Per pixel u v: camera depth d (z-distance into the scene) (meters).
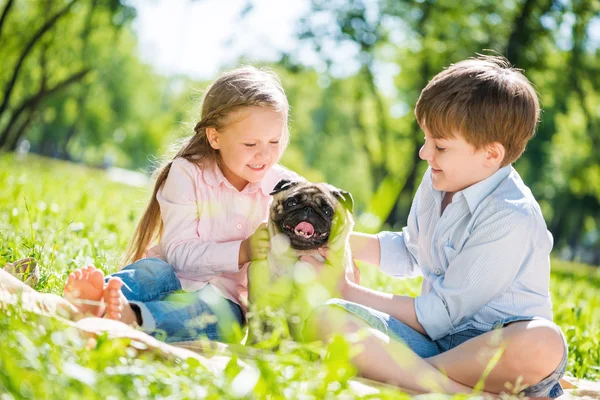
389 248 4.63
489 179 3.90
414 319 3.81
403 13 26.36
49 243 5.94
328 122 38.59
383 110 31.03
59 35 28.72
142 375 2.51
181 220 4.36
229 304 4.14
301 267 3.78
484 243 3.76
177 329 3.67
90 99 42.03
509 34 24.11
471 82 3.83
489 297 3.77
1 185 10.55
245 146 4.31
